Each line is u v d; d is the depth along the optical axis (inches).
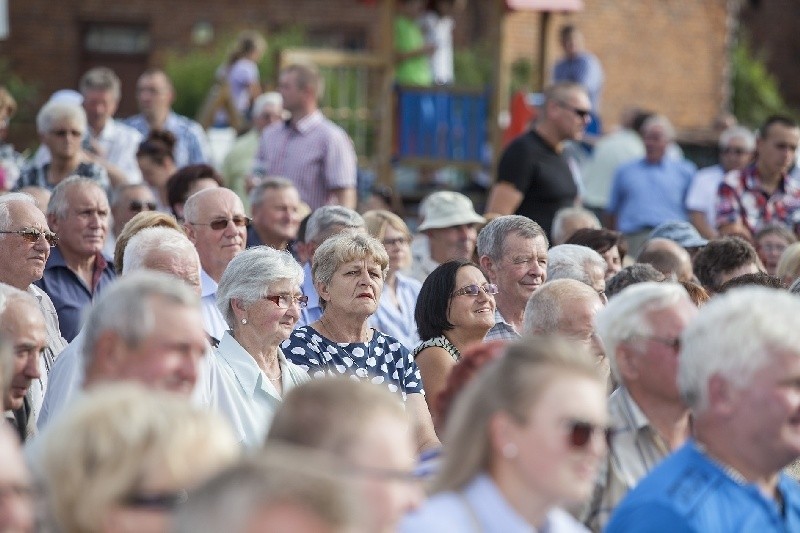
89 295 761.6
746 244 775.7
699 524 351.6
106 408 277.4
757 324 367.2
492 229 711.1
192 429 278.4
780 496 385.7
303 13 2210.9
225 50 1985.7
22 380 447.2
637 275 645.9
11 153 1081.4
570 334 520.4
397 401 320.5
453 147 1428.4
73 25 2207.2
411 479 325.1
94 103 1126.4
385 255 636.7
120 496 269.7
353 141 1526.8
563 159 988.6
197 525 221.8
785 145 1053.2
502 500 327.3
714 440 373.7
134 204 896.9
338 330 634.2
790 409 362.9
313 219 797.2
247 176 1094.4
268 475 221.8
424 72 1498.5
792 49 2637.8
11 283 655.8
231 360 568.7
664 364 422.0
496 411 326.6
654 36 2226.9
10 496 268.8
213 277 745.0
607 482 417.4
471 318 634.8
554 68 1681.8
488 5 2134.6
